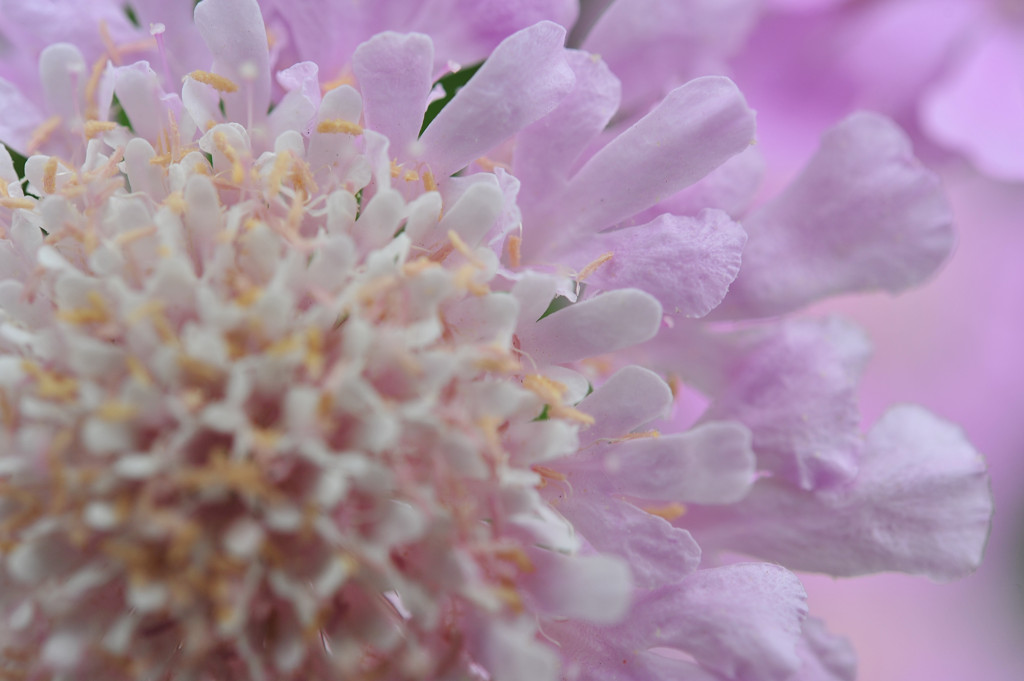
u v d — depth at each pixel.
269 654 0.10
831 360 0.11
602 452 0.10
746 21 0.11
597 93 0.10
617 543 0.10
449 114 0.10
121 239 0.10
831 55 0.13
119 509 0.09
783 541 0.11
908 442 0.11
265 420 0.10
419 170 0.10
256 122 0.10
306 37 0.11
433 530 0.10
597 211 0.10
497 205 0.10
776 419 0.11
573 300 0.10
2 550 0.10
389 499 0.10
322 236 0.10
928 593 0.14
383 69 0.10
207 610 0.10
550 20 0.11
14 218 0.10
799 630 0.10
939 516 0.11
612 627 0.10
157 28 0.10
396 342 0.10
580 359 0.10
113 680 0.10
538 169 0.10
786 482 0.11
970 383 0.14
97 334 0.10
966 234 0.14
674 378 0.11
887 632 0.14
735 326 0.11
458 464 0.10
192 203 0.10
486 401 0.10
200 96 0.10
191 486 0.09
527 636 0.10
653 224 0.10
